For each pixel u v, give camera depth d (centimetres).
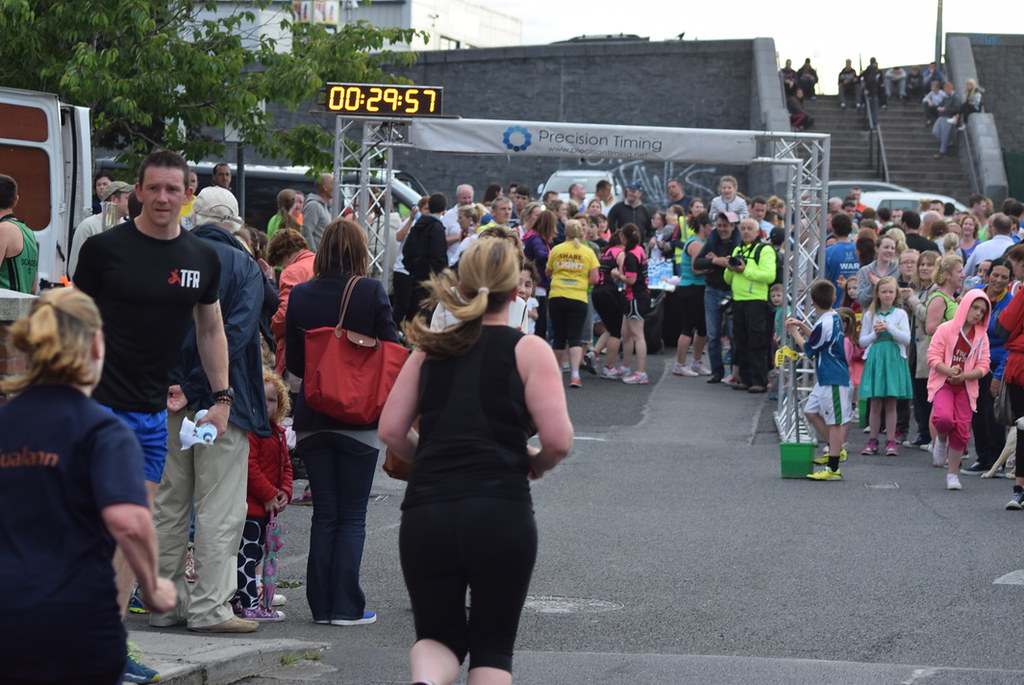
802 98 4016
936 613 840
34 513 405
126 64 2012
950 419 1309
